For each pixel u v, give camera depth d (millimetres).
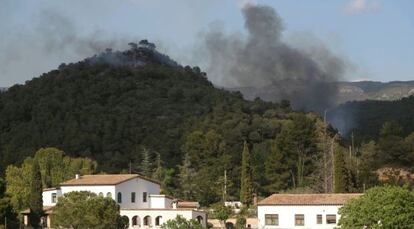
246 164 130500
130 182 109375
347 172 119312
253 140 165375
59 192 110625
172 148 168500
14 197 111625
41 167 135000
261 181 142500
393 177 134250
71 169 137750
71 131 174000
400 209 69812
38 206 104500
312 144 143625
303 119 145125
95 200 87938
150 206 112000
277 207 96000
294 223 95125
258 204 96938
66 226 87625
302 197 97188
